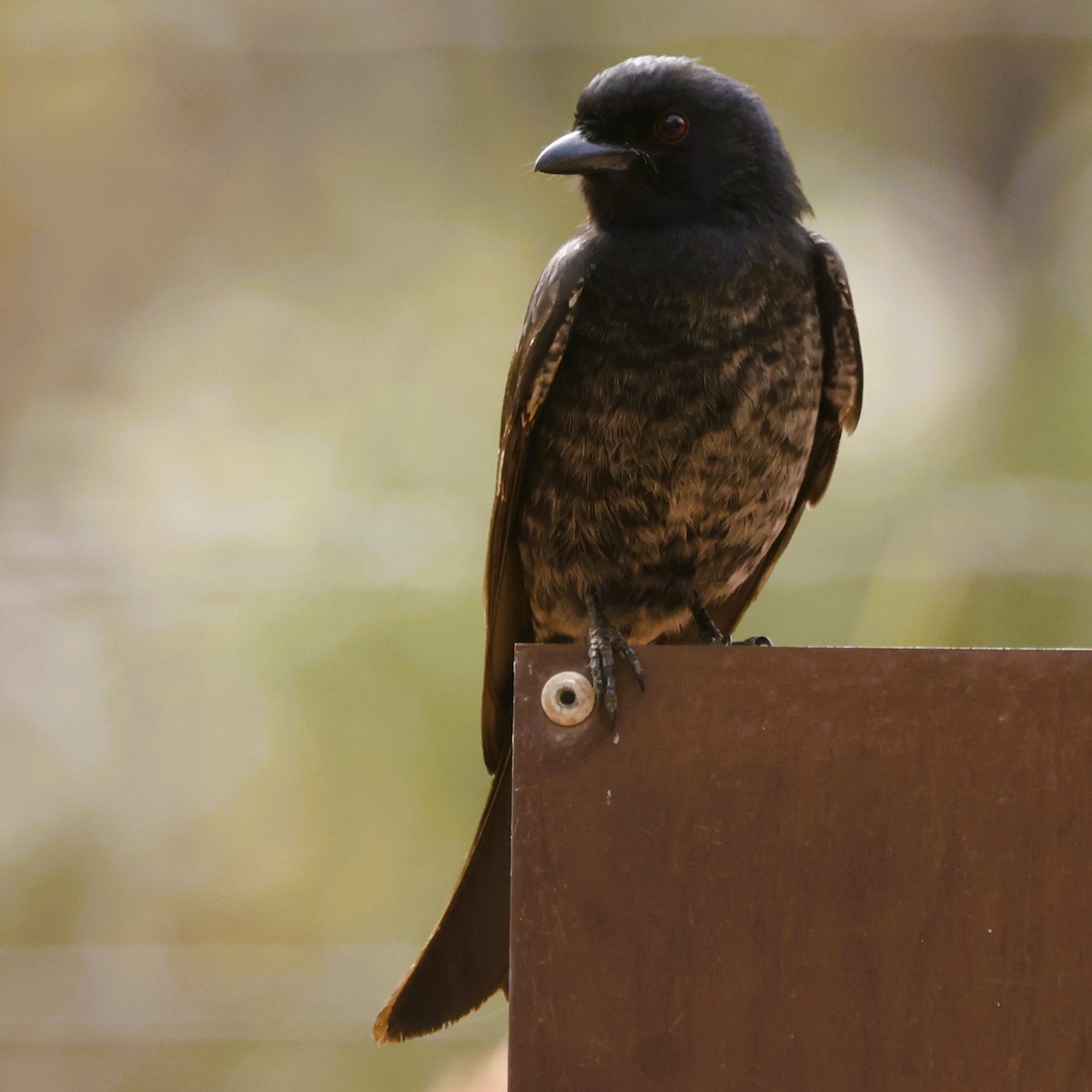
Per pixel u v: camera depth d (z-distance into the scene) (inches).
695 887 199.8
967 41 668.1
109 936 550.6
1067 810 198.4
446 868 517.0
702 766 201.2
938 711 200.4
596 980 199.2
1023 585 476.1
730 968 198.8
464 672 503.8
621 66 305.7
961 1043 196.7
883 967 197.9
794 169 313.1
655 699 202.2
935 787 199.5
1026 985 196.9
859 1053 197.0
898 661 201.2
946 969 197.6
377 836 520.7
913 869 198.8
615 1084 197.8
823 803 200.1
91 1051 597.6
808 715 201.2
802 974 198.4
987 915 197.9
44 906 555.2
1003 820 198.7
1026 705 199.8
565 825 201.2
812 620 483.5
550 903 200.4
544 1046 198.4
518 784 201.8
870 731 200.5
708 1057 197.8
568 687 202.7
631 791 201.2
